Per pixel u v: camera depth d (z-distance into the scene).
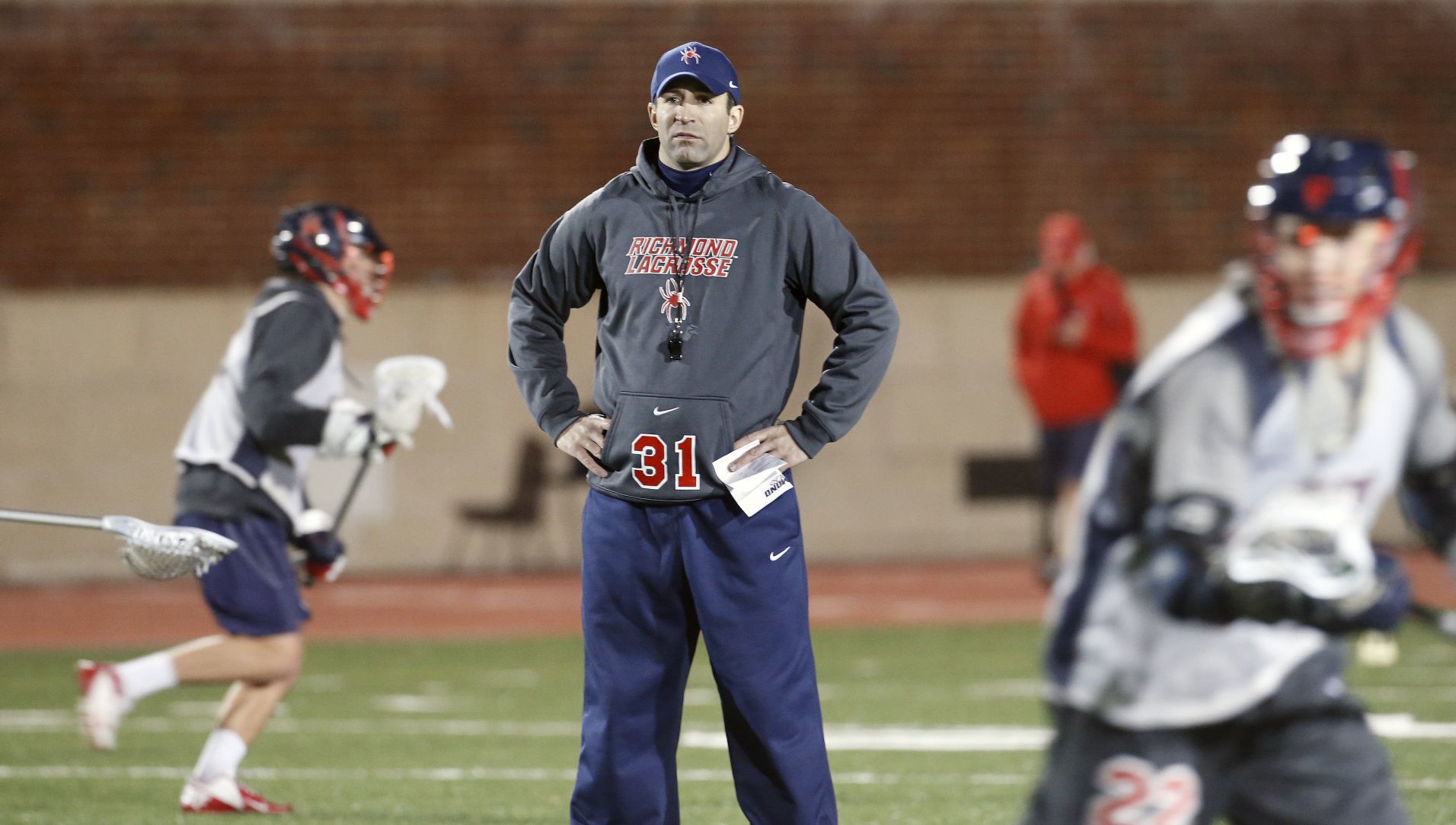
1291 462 9.78
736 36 66.00
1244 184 65.44
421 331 60.56
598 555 15.01
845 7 66.69
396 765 24.91
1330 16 68.00
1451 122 66.62
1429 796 21.02
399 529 59.97
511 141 64.12
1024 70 66.19
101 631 46.22
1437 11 68.31
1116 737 10.22
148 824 20.05
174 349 59.66
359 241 21.05
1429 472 10.46
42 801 21.69
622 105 65.00
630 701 15.02
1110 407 45.72
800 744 14.84
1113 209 64.69
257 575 20.47
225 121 63.44
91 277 61.03
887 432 61.69
